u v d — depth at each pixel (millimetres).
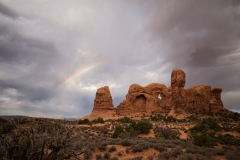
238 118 68812
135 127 45562
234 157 14102
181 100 82938
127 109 93688
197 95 87562
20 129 8984
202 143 29281
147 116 82500
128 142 19719
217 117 71438
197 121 63312
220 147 31141
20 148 8508
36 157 8422
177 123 59000
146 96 93500
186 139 38312
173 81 86750
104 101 99188
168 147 18547
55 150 8383
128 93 98688
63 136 8734
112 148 17859
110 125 56094
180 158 13805
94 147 18125
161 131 41469
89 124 55312
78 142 9305
